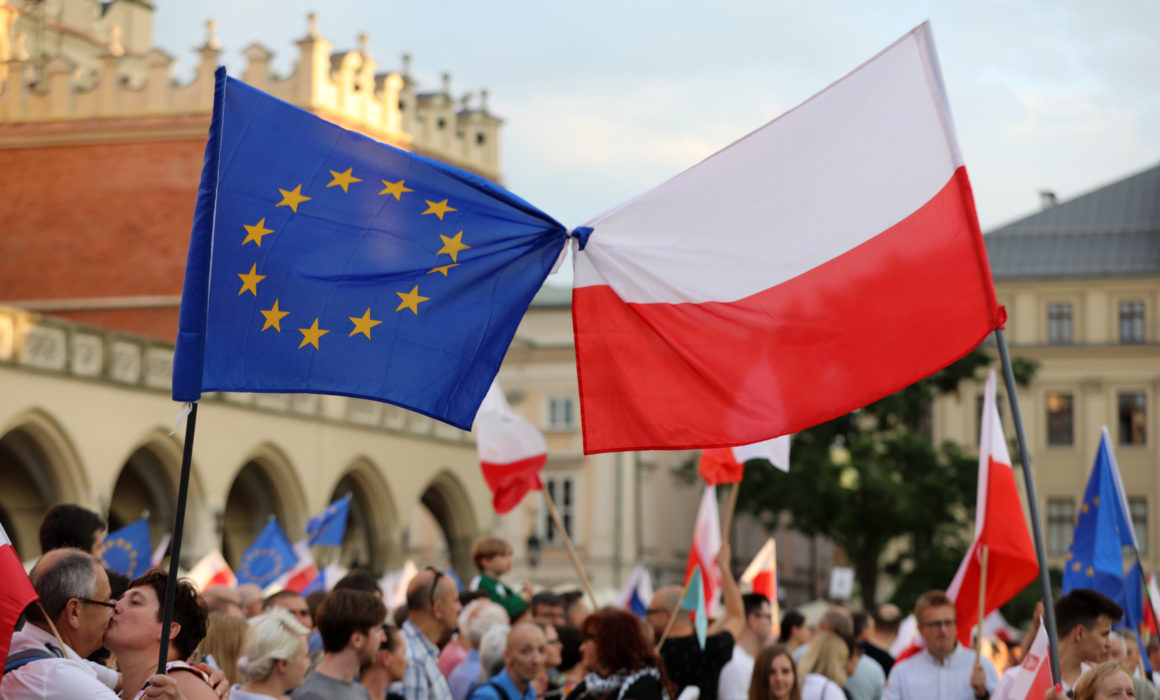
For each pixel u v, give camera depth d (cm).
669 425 836
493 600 1484
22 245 4853
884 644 1563
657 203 848
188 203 4725
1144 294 7806
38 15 5150
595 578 6888
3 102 4900
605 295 841
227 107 781
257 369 778
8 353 3422
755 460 5822
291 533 4391
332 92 4631
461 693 1270
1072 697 880
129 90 4797
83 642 709
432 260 805
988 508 1242
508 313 812
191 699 675
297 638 905
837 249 845
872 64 852
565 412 7025
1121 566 1245
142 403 3838
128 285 4750
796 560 8656
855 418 5984
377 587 1096
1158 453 7688
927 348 834
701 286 843
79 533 980
